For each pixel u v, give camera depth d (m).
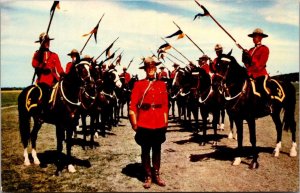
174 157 8.70
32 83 8.18
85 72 7.20
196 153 9.14
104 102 11.55
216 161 8.22
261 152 9.09
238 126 7.76
